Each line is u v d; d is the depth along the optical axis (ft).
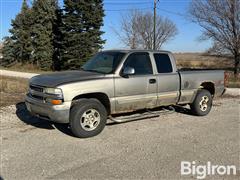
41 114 21.34
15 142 19.83
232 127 24.98
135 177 14.83
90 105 21.04
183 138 21.44
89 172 15.38
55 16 129.18
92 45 116.47
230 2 94.12
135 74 23.75
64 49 119.65
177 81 26.53
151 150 18.78
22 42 135.33
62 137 21.12
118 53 24.26
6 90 43.98
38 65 133.08
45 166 16.06
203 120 27.45
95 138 21.09
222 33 98.37
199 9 102.42
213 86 30.19
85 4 113.70
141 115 25.09
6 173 15.14
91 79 21.45
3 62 143.43
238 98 44.21
